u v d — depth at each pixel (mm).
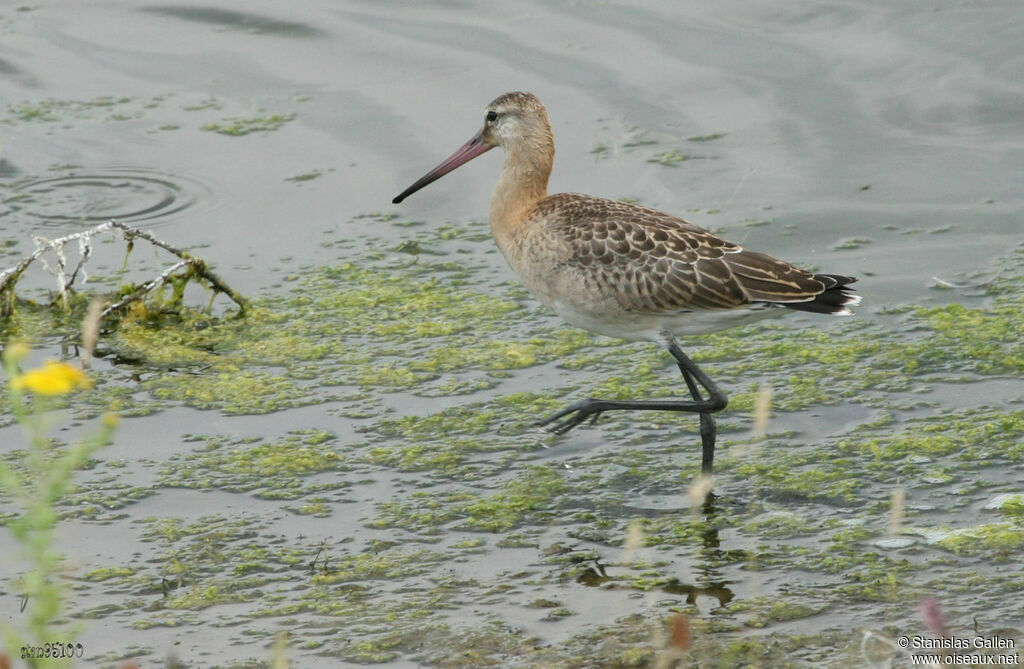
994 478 10695
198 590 9570
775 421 11805
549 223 11500
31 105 17594
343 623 9180
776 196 15586
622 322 11242
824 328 13422
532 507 10594
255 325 13664
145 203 15781
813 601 9266
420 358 13039
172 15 19516
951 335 13039
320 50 18656
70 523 10367
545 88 17594
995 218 15078
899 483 10711
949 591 9297
